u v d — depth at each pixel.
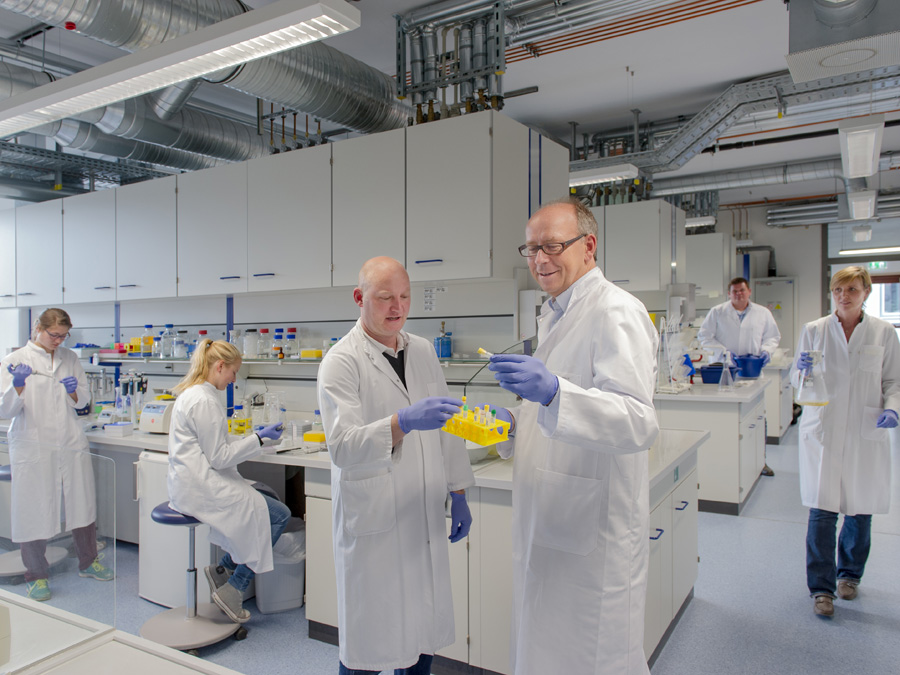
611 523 1.34
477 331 3.06
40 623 1.02
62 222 4.14
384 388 1.70
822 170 6.21
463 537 1.90
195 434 2.38
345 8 1.90
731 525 3.67
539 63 4.05
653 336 1.40
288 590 2.67
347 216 2.99
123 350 4.14
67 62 3.66
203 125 3.99
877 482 2.55
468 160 2.67
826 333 2.62
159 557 2.74
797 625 2.46
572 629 1.33
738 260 8.92
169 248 3.63
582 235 1.43
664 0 2.97
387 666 1.60
